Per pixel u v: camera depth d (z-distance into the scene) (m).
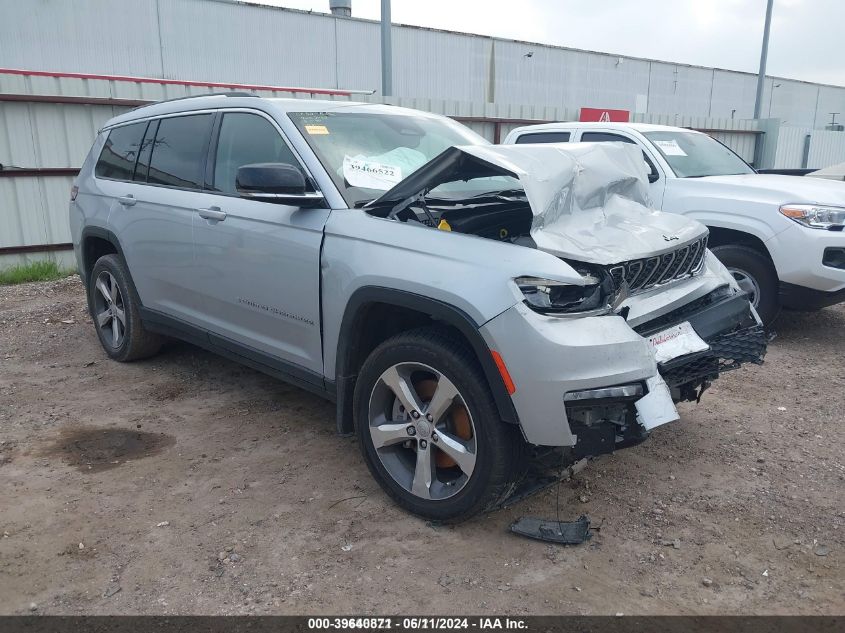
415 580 2.82
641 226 3.47
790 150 22.50
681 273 3.62
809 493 3.52
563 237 3.08
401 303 3.06
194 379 5.16
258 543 3.07
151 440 4.12
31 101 9.61
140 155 5.02
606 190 3.57
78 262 5.80
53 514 3.29
